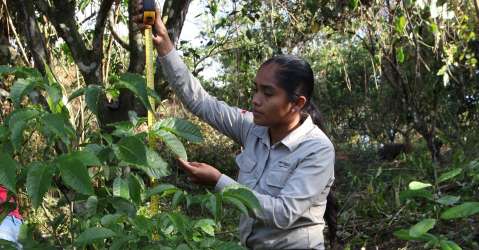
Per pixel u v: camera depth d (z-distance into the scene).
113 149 1.69
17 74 1.79
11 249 1.71
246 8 6.31
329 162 2.22
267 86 2.19
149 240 1.68
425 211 5.24
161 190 1.75
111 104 3.76
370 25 6.25
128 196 1.81
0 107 3.52
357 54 11.01
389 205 5.69
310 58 9.95
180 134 1.86
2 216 1.85
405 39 6.94
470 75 8.41
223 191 1.74
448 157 8.27
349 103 11.38
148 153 1.76
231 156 9.68
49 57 3.53
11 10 3.95
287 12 5.98
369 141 11.35
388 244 5.14
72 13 3.73
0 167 1.52
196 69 6.18
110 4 3.66
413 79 8.02
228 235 5.00
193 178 2.10
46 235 2.60
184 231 1.65
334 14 5.93
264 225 2.25
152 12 2.38
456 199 2.12
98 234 1.58
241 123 2.45
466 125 8.82
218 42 6.75
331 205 2.49
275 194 2.23
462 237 4.82
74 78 5.15
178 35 3.87
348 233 5.35
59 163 1.52
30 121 1.65
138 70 3.86
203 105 2.49
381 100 10.53
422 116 7.95
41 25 4.33
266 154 2.29
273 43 6.46
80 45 3.74
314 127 2.29
